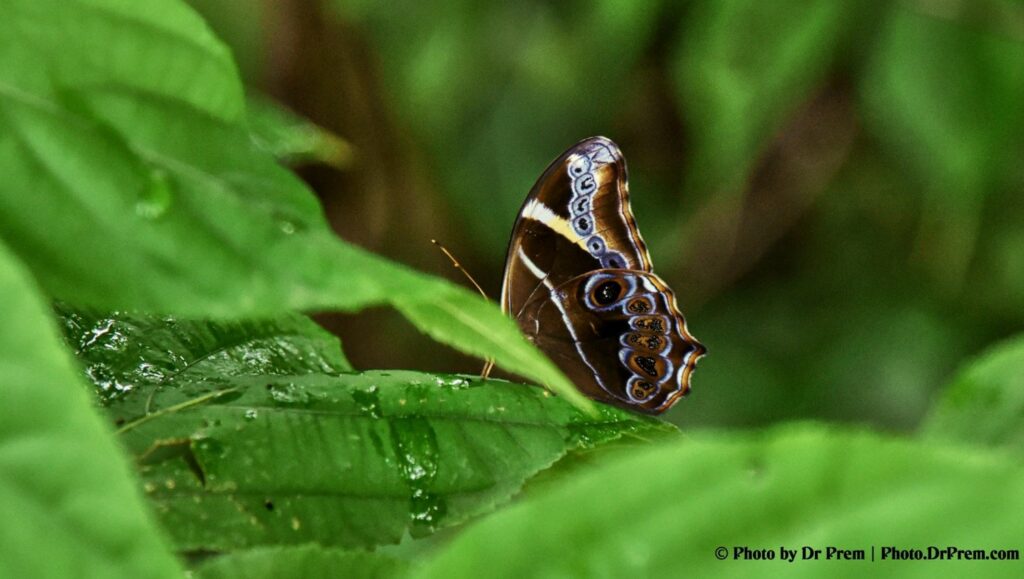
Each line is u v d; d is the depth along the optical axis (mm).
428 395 360
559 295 429
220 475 350
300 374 359
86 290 197
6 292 172
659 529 188
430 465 356
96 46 223
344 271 197
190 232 202
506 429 360
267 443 353
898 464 177
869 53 487
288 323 364
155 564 164
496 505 356
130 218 203
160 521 337
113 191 205
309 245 201
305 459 353
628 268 425
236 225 203
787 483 180
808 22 473
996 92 479
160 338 358
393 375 361
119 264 199
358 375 360
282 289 196
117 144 212
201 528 340
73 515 164
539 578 192
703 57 478
